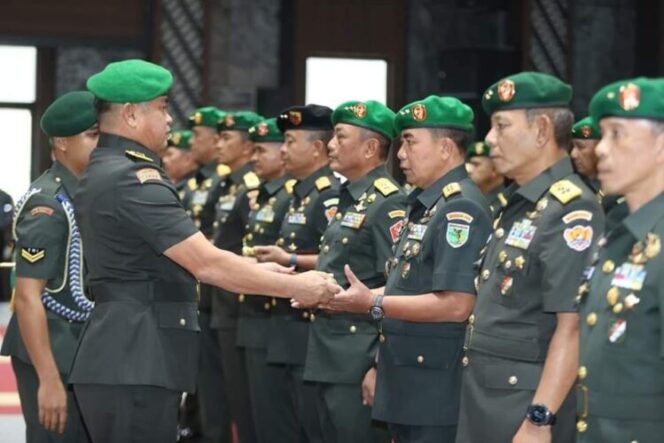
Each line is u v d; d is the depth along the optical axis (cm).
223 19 1427
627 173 301
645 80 301
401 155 433
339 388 500
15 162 1437
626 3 1472
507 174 369
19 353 434
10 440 687
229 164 729
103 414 373
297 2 1424
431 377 418
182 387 379
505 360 357
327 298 394
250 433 674
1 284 1476
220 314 674
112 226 373
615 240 315
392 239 491
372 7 1444
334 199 573
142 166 377
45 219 418
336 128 515
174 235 372
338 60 1447
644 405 300
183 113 1418
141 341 371
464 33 1465
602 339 307
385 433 497
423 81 1455
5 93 1427
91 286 384
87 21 1395
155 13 1403
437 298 400
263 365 612
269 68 1441
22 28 1383
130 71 383
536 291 354
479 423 362
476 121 1420
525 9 1450
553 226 349
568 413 356
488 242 379
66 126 427
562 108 363
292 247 580
